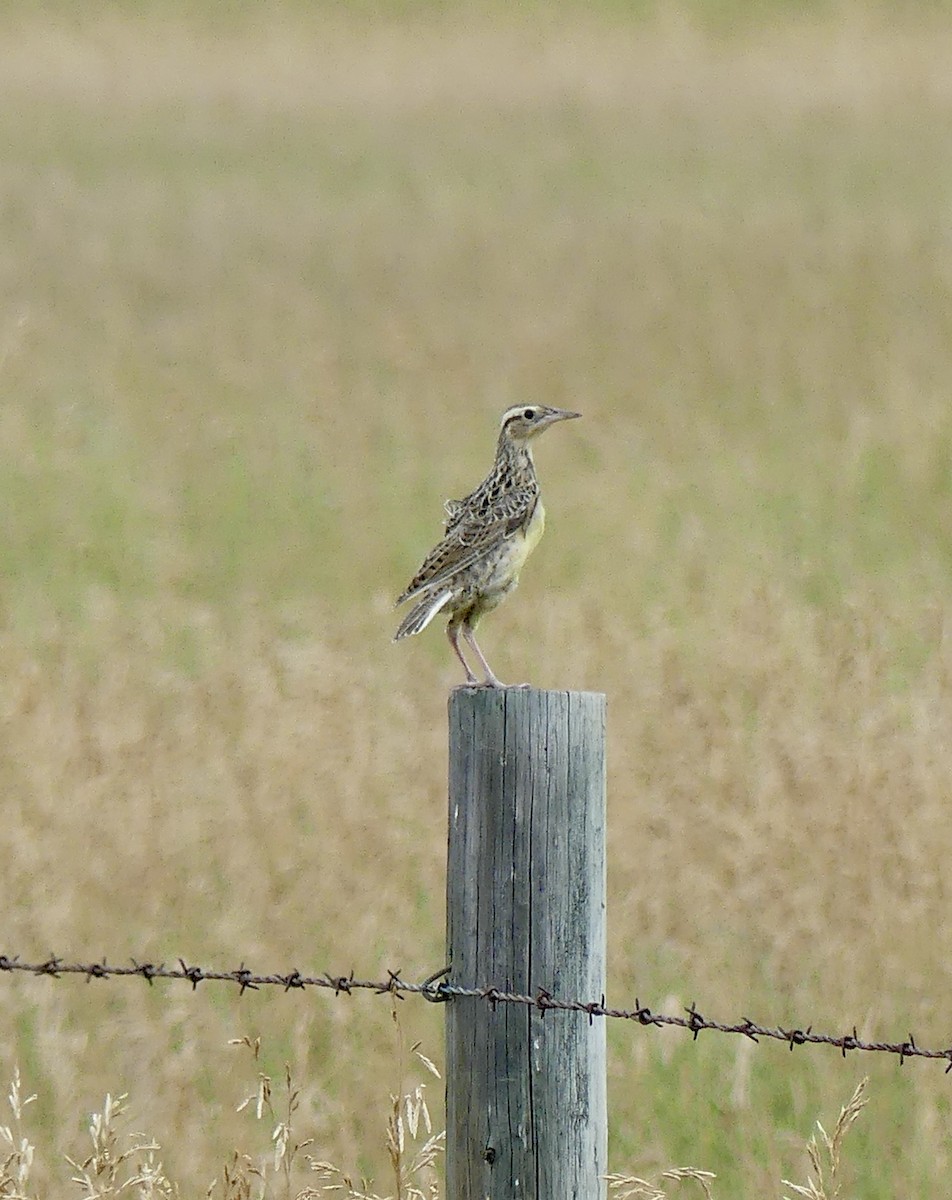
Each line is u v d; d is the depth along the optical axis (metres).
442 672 16.05
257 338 33.22
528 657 16.08
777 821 12.30
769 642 15.71
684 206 45.91
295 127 57.38
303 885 12.03
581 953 6.81
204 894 11.96
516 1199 6.81
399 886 12.08
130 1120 9.70
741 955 11.41
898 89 60.28
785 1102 10.20
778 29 67.25
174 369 30.62
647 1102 10.06
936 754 13.11
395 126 57.72
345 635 17.36
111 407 27.81
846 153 51.75
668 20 68.75
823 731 13.78
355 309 36.22
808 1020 10.82
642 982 11.22
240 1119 9.69
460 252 41.84
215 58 65.31
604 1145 6.93
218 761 13.47
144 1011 10.84
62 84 61.44
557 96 61.16
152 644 16.89
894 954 11.20
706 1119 9.91
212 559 20.78
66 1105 9.77
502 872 6.78
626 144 54.22
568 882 6.79
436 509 23.16
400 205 47.34
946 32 66.56
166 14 69.00
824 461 24.19
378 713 14.74
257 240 43.06
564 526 21.58
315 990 11.01
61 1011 10.61
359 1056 10.38
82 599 18.78
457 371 30.73
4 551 20.84
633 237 42.72
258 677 15.19
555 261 40.62
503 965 6.79
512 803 6.77
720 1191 9.41
